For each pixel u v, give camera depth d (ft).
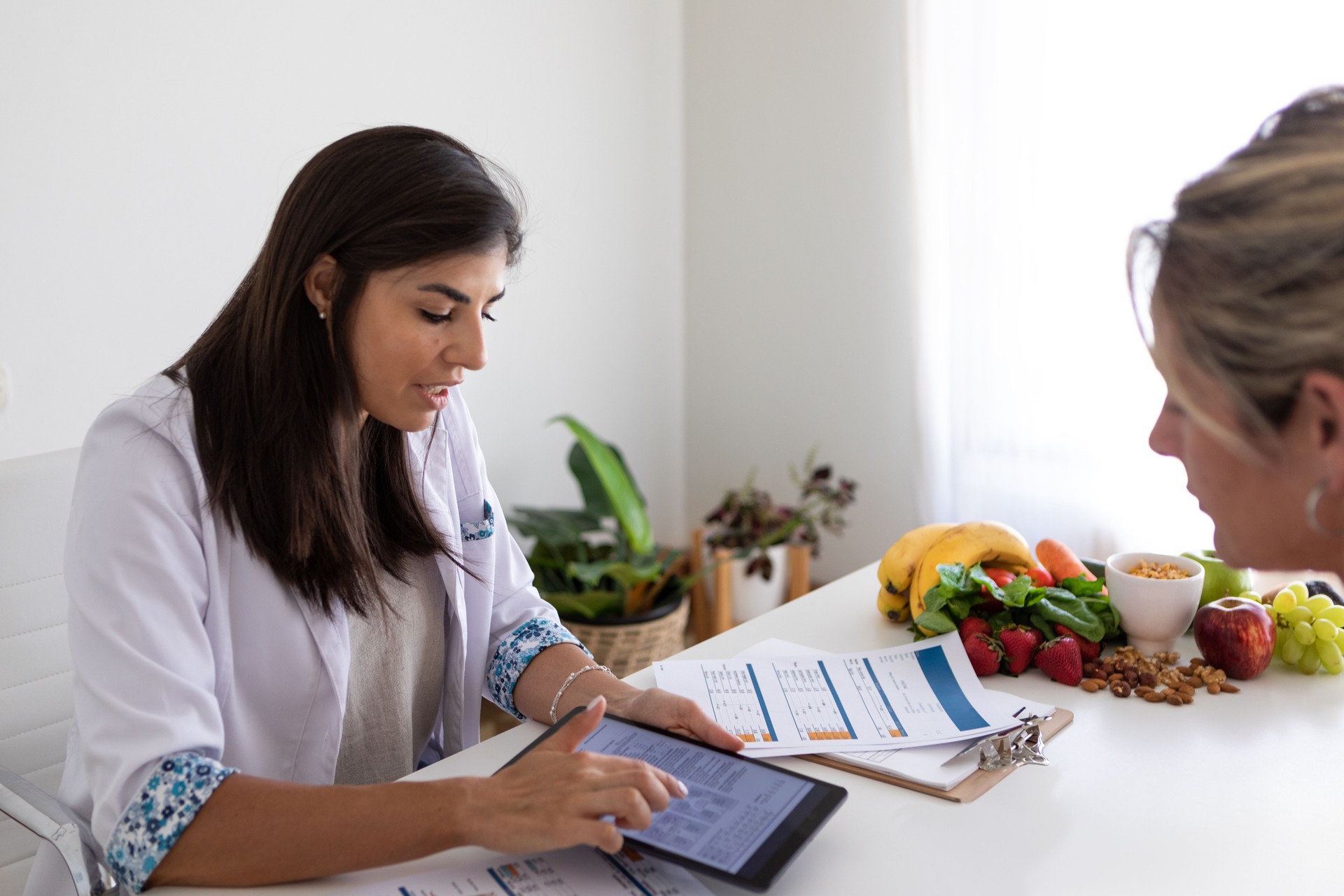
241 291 3.28
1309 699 3.50
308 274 3.03
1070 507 7.89
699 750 3.03
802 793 2.76
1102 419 7.68
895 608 4.16
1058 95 7.50
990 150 7.84
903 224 8.88
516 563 4.18
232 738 3.23
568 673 3.66
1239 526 2.05
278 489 3.12
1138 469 7.61
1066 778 3.00
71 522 3.00
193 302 6.83
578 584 8.29
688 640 9.48
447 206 2.94
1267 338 1.77
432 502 3.78
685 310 10.53
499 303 8.70
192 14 6.59
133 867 2.55
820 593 4.56
